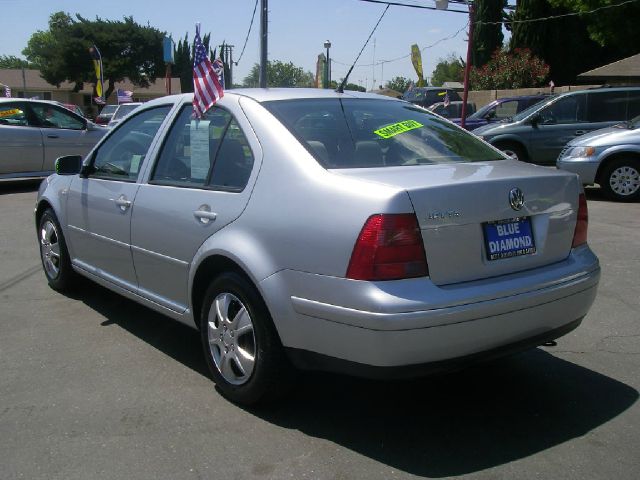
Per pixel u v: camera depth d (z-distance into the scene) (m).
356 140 3.68
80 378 4.07
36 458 3.15
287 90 4.20
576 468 3.04
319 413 3.61
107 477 2.99
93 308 5.46
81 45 55.38
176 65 59.44
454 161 3.76
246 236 3.46
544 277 3.33
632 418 3.54
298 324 3.21
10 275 6.48
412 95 27.45
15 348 4.57
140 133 4.71
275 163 3.49
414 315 2.90
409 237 2.97
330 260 3.06
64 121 13.16
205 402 3.73
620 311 5.28
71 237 5.38
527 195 3.35
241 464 3.09
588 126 13.30
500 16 39.06
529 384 3.99
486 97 30.55
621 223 8.80
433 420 3.54
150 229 4.21
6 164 12.20
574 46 36.75
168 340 4.74
